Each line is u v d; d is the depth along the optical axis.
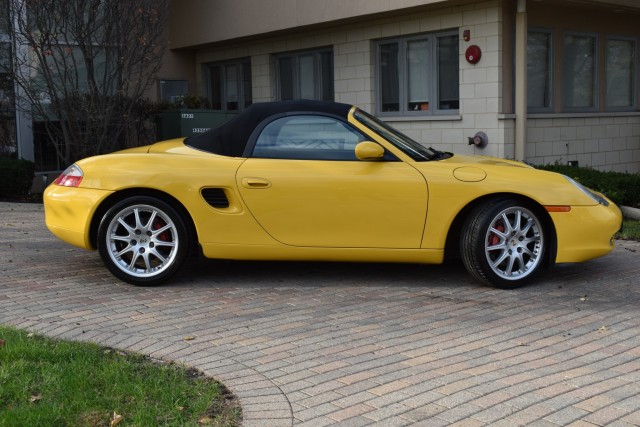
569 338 4.69
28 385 3.73
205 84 16.48
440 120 11.69
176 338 4.66
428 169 5.91
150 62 12.35
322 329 4.88
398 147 6.06
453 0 10.71
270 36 14.24
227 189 5.87
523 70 10.78
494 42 10.78
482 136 11.03
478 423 3.38
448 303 5.57
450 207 5.85
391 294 5.85
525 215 5.98
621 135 13.19
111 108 11.71
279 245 5.93
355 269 6.75
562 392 3.75
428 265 6.94
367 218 5.87
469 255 5.93
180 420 3.38
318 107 6.15
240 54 15.33
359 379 3.95
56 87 11.91
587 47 12.54
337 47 13.23
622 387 3.83
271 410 3.52
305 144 6.03
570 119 12.15
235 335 4.73
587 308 5.41
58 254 7.29
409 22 11.92
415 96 12.29
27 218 9.82
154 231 5.99
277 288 6.03
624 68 13.35
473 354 4.37
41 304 5.45
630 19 13.25
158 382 3.81
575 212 5.95
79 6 11.36
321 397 3.70
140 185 5.84
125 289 5.94
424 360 4.26
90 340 4.57
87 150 11.89
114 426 3.30
